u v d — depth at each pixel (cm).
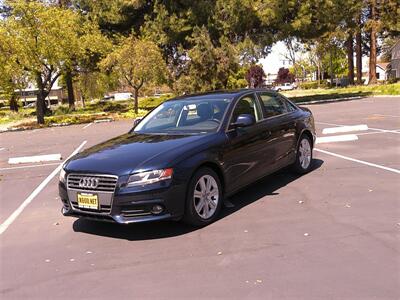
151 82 3078
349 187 702
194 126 637
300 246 475
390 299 357
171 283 410
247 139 638
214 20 2959
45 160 1184
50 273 453
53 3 3438
